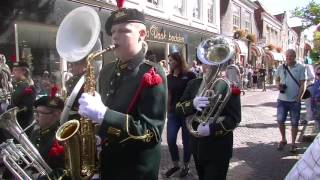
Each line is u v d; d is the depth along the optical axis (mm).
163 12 16719
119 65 2600
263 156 6980
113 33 2508
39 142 3271
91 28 2529
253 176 5773
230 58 3564
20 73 5770
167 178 5688
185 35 19047
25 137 2955
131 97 2443
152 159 2500
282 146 7465
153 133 2416
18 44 9047
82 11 2568
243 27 33031
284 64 7254
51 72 9898
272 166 6320
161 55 16750
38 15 9539
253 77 28469
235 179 5625
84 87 2543
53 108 3279
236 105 3633
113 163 2494
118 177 2475
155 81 2414
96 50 2859
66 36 2584
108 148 2498
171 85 5668
